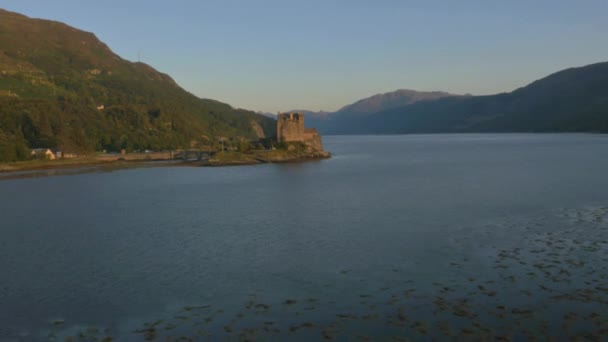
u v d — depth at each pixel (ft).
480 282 109.91
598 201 207.00
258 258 136.26
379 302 101.09
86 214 211.41
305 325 91.40
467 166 438.81
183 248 148.97
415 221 180.45
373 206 219.20
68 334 90.48
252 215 204.03
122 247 150.92
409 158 598.34
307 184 322.14
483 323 89.40
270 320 94.17
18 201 255.29
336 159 611.06
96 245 153.79
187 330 90.68
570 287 104.37
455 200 228.02
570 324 87.66
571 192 237.25
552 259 123.24
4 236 168.04
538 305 96.02
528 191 247.91
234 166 517.55
